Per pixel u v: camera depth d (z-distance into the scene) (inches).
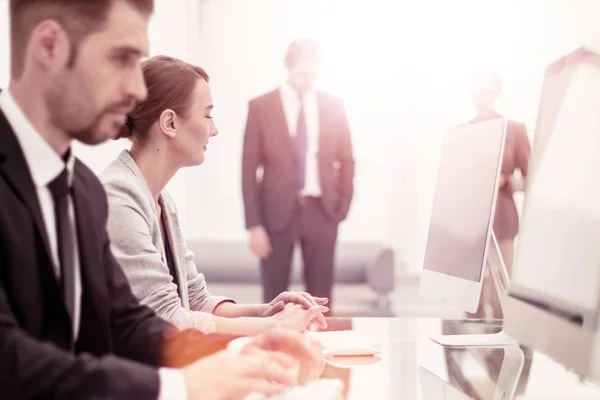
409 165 264.2
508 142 132.8
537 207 44.8
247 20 259.9
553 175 42.5
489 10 261.6
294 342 40.1
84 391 26.2
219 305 64.3
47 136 31.9
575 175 38.3
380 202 264.4
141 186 55.9
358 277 224.8
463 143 64.6
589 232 35.1
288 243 151.4
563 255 38.4
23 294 29.3
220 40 259.6
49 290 30.8
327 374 41.6
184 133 57.8
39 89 30.9
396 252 263.1
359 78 262.2
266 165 150.7
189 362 42.3
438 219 67.9
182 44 243.8
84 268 35.1
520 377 41.1
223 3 258.8
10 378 25.9
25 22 30.5
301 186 153.1
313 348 43.5
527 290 44.2
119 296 43.1
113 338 42.8
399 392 37.0
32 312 29.6
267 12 260.2
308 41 159.0
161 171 58.6
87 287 35.1
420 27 262.4
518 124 134.6
